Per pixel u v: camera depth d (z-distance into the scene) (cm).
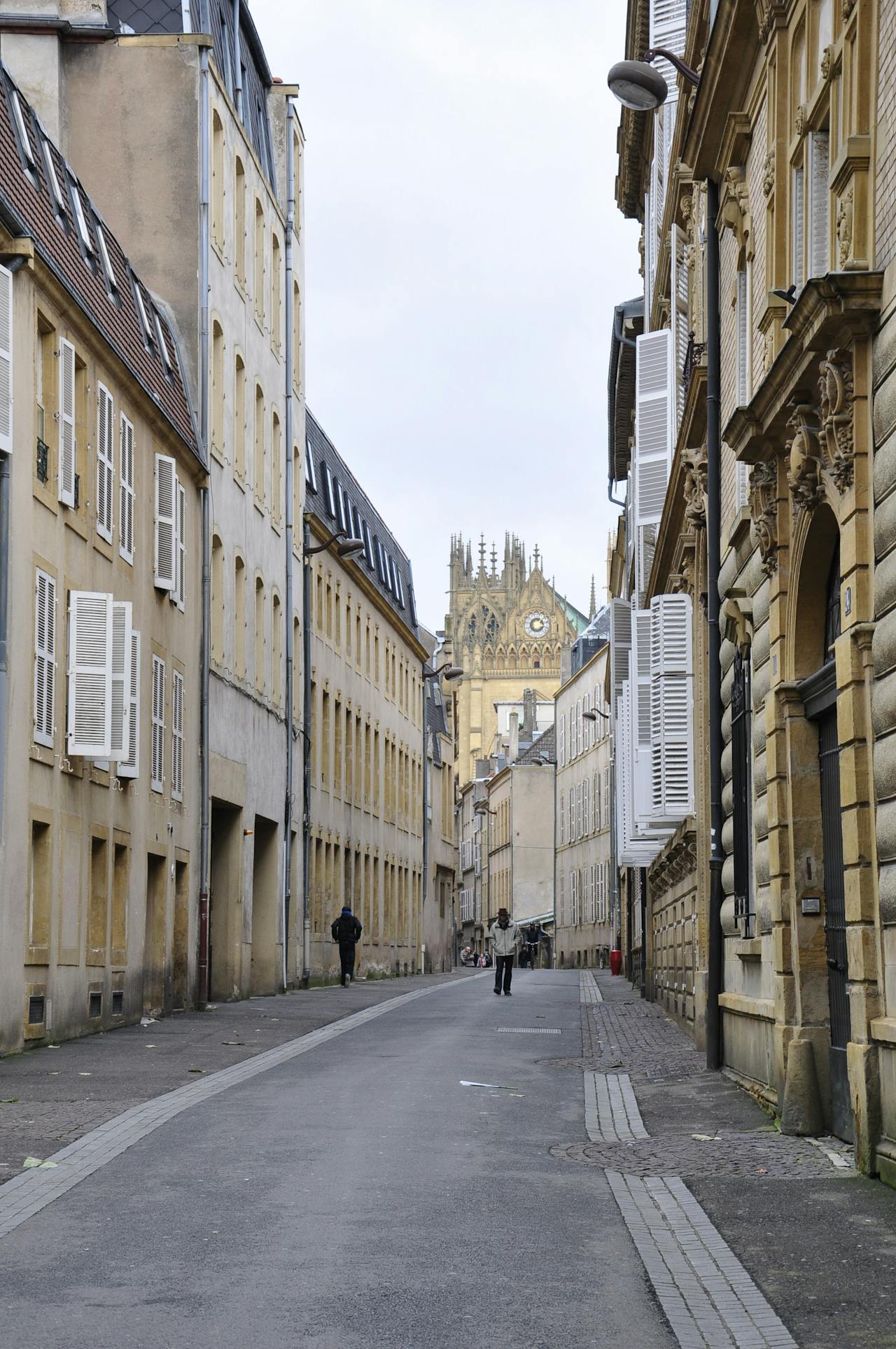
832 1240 881
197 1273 795
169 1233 883
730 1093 1541
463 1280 791
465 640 17112
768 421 1297
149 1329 696
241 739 3338
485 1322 719
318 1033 2275
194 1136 1226
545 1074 1742
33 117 2283
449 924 7744
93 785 2244
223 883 3306
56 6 3081
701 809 2186
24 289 1952
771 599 1394
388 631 5766
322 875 4444
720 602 1808
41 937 2034
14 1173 1068
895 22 1018
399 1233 890
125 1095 1490
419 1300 752
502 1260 835
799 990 1302
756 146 1575
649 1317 734
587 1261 838
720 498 1825
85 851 2198
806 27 1307
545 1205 980
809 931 1308
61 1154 1141
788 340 1155
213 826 3325
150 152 3091
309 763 4081
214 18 3362
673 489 2395
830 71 1179
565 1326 716
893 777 995
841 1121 1232
